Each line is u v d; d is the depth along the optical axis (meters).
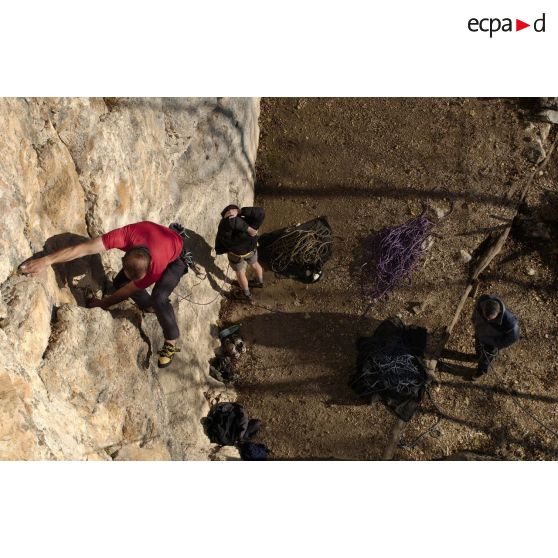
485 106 8.52
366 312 7.50
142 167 5.58
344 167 8.42
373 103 8.73
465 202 7.97
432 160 8.28
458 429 6.87
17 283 3.92
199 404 6.63
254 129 8.42
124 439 4.76
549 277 7.57
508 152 8.22
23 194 4.11
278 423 7.02
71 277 4.68
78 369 4.35
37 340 3.99
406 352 7.07
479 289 7.59
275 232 8.12
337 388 7.12
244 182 8.03
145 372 5.37
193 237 6.80
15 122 4.04
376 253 7.79
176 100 6.08
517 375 7.07
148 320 5.66
